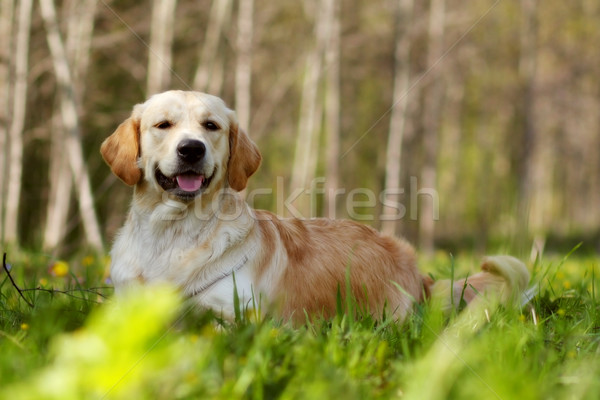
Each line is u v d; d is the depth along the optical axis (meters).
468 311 3.16
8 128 13.16
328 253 4.04
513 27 21.94
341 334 2.68
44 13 13.09
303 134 20.05
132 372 1.05
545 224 29.62
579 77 22.19
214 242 3.55
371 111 25.84
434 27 18.42
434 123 20.28
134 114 3.85
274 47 20.34
